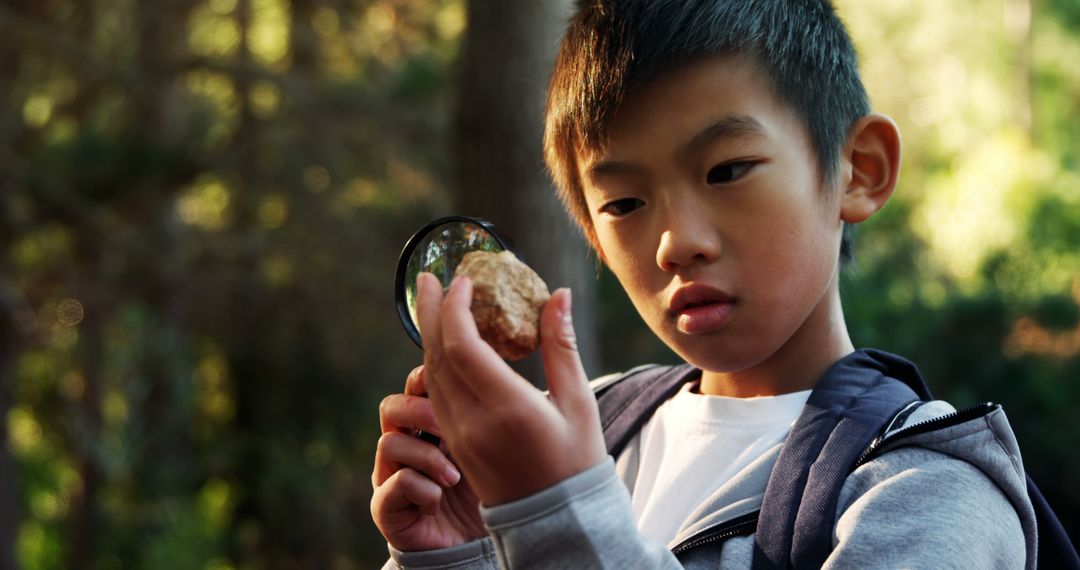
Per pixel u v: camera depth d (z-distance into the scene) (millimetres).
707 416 1387
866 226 11820
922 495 1119
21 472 11367
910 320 9672
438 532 1330
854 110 1335
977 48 18828
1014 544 1128
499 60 4180
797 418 1284
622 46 1232
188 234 11594
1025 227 13406
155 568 10812
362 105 10891
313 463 12289
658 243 1217
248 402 12406
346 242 11469
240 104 10961
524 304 1091
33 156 9719
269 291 11789
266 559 12375
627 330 9758
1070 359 9500
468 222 1193
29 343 9625
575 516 1007
